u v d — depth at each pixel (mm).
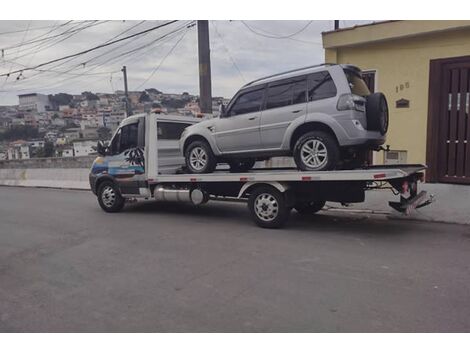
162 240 6871
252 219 8344
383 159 10891
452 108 9883
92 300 4371
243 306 4043
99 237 7320
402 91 10492
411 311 3816
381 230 7070
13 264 5867
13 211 11047
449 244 6078
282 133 7020
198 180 8141
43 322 3881
